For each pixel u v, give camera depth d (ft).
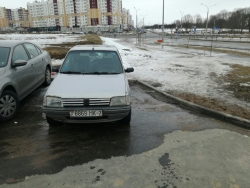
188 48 78.89
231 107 16.57
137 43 107.45
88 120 11.39
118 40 134.31
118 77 13.75
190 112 15.84
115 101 11.54
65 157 9.99
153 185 8.23
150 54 56.70
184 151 10.57
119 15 413.80
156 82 24.88
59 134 12.14
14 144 11.05
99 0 376.89
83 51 16.08
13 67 14.76
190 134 12.35
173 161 9.75
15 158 9.86
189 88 22.27
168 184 8.29
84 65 14.94
